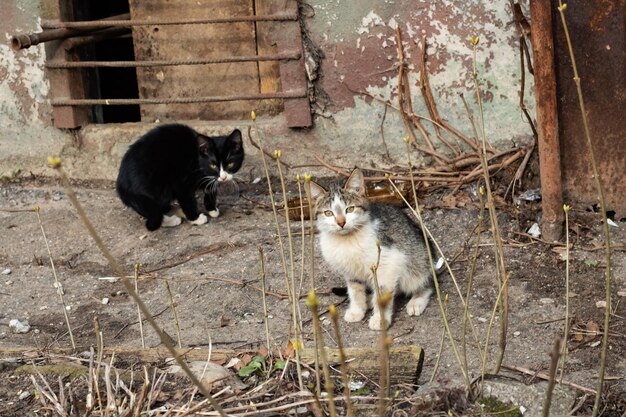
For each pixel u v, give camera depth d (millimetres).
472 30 6906
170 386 4340
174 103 7723
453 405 3975
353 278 5316
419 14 6973
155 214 6809
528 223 6406
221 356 4656
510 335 4918
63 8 7590
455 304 5383
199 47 7746
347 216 5051
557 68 5973
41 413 4188
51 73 7680
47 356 4770
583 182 6203
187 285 5910
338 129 7406
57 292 5977
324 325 5238
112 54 10031
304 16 7168
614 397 4098
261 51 7645
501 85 6957
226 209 7246
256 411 3996
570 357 4617
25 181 7988
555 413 3879
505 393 4000
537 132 6305
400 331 5102
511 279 5648
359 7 7066
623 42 5875
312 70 7238
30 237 6883
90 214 7270
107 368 4246
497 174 6941
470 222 6512
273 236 6598
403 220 5422
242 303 5590
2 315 5668
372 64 7176
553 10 5848
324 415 3834
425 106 7195
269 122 7594
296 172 7551
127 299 5816
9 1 7609
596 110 6047
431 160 7273
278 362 4477
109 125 7898
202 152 6887
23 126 7926
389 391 4184
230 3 7598
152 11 7742
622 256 5816
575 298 5328
